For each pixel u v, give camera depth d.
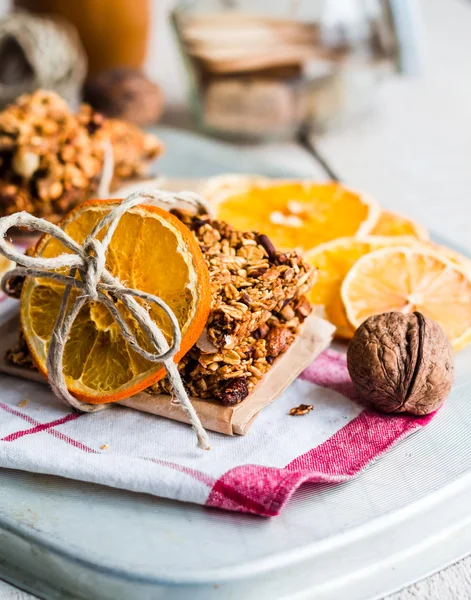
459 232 0.61
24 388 0.44
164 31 1.03
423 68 0.70
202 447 0.41
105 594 0.37
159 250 0.40
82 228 0.42
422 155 0.72
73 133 0.53
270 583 0.37
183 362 0.42
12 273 0.40
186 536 0.38
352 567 0.38
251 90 0.70
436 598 0.39
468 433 0.42
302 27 0.68
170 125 0.77
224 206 0.54
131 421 0.42
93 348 0.42
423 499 0.39
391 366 0.41
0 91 0.70
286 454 0.41
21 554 0.39
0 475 0.41
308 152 0.73
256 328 0.43
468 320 0.47
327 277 0.49
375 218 0.53
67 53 0.73
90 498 0.40
